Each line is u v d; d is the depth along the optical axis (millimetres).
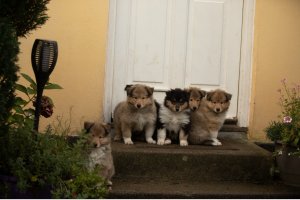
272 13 5844
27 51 5406
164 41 5926
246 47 5918
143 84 5645
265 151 5258
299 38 5898
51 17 5449
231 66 5996
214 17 5973
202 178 5004
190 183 4895
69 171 3715
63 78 5504
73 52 5516
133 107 5312
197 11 5953
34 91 4309
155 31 5906
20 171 3486
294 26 5887
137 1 5859
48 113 4301
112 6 5758
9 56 3465
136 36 5879
